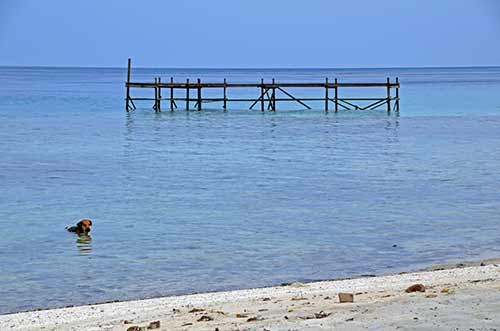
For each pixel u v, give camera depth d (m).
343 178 39.09
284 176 39.88
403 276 18.38
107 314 14.98
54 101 108.25
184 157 47.69
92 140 57.66
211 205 31.72
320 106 99.31
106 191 35.34
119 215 29.61
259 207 31.16
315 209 30.66
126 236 25.67
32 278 19.98
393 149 51.91
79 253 23.12
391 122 74.06
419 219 28.41
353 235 25.53
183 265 21.34
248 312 13.81
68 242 24.80
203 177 39.56
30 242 24.78
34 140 57.44
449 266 20.48
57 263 21.78
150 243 24.50
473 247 23.34
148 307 15.58
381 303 13.13
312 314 12.69
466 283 16.08
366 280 18.09
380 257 22.09
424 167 43.09
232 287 18.69
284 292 16.77
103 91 147.25
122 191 35.34
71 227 26.94
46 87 168.25
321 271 20.36
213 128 67.56
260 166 43.66
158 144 55.19
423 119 77.44
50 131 64.44
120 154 49.22
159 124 71.50
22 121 74.62
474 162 45.19
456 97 120.88
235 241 24.69
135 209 30.88
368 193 34.53
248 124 71.56
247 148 52.59
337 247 23.59
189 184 37.31
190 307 15.22
